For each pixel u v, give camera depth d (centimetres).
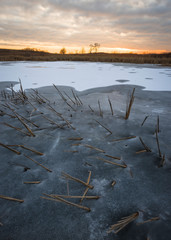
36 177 128
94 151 161
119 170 135
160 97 366
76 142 178
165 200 106
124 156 153
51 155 156
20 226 91
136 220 93
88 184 118
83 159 150
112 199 108
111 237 85
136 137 186
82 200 107
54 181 124
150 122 226
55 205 105
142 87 468
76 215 97
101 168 138
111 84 508
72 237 85
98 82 541
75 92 407
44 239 84
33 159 150
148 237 85
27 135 193
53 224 92
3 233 87
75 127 214
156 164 140
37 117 248
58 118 244
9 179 126
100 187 118
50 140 183
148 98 359
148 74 736
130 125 217
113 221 93
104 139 184
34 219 95
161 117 245
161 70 902
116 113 262
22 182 123
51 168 138
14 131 204
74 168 138
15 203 106
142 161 145
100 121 231
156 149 162
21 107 298
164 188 115
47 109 285
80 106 300
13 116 247
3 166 141
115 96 370
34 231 88
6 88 449
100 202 106
